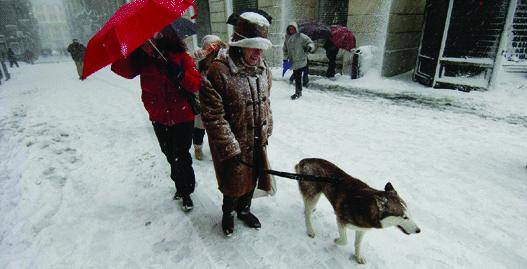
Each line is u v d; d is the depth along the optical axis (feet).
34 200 11.37
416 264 7.89
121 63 8.30
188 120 9.25
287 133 17.53
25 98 31.83
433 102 22.62
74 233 9.46
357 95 25.49
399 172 12.66
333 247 8.55
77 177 13.09
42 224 9.95
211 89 6.81
